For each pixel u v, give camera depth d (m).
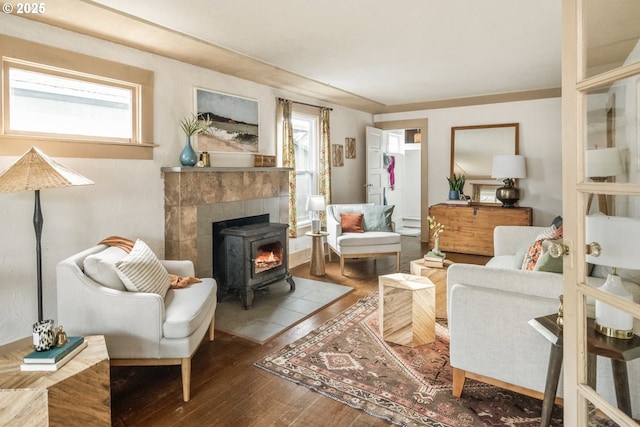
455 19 2.87
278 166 4.85
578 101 1.31
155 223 3.41
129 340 2.11
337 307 3.58
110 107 3.15
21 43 2.54
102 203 3.03
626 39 1.16
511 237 3.61
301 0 2.52
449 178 6.41
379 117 7.00
